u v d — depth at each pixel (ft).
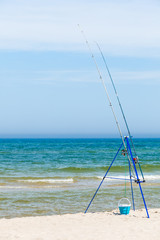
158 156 173.47
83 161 139.74
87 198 53.47
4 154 180.14
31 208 45.32
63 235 28.17
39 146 300.20
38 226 31.78
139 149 247.91
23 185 69.05
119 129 36.52
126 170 104.06
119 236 27.84
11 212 42.65
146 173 97.09
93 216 36.91
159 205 48.14
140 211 40.19
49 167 112.88
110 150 225.15
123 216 36.70
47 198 53.16
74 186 68.13
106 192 59.82
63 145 330.34
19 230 30.01
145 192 59.93
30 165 119.55
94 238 27.20
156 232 29.19
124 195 56.49
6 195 55.62
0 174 91.81
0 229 30.40
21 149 239.30
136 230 29.89
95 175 91.30
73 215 37.65
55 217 36.50
